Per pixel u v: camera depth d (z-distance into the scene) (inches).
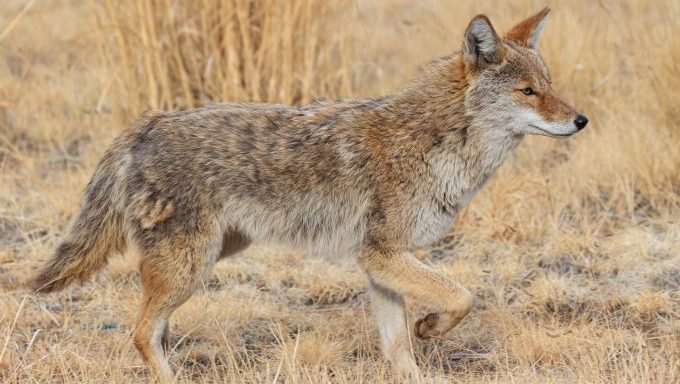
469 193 386.0
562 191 532.7
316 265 482.6
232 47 586.2
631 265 462.6
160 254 367.6
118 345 388.5
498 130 380.2
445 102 378.0
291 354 382.9
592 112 610.5
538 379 356.5
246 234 386.6
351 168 378.0
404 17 779.4
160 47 598.5
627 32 629.6
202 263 374.0
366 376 373.7
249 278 476.4
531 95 377.1
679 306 425.1
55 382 364.2
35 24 797.2
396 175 374.6
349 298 456.8
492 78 375.9
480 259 483.5
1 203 550.0
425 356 395.2
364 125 381.4
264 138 379.6
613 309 427.8
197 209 370.9
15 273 470.3
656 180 525.7
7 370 368.8
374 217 376.5
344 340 405.7
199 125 378.0
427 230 380.8
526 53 383.9
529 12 625.3
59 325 417.4
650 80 575.2
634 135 542.9
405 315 383.9
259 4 590.2
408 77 663.8
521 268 467.8
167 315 370.9
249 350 402.6
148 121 382.3
